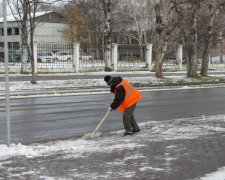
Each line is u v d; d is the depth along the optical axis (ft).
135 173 21.39
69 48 116.37
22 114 44.70
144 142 28.96
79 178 20.49
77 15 200.23
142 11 205.77
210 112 46.52
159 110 47.85
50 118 41.91
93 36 198.70
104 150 26.45
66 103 55.06
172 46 142.92
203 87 83.25
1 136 32.91
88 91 72.08
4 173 21.34
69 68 115.34
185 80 92.89
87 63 121.29
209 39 102.32
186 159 24.21
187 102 56.24
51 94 67.36
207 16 128.26
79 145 28.14
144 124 36.94
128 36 214.90
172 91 74.18
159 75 95.45
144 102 55.83
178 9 98.94
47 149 26.73
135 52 132.98
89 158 24.40
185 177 20.72
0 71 105.40
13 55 120.37
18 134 33.65
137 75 104.32
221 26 118.32
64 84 79.46
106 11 118.32
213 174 21.17
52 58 113.29
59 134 33.78
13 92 67.26
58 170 21.89
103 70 123.24
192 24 98.22
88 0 164.66
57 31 228.02
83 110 47.85
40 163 23.26
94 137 31.89
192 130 33.27
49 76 95.09
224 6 100.73
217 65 162.40
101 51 124.67
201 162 23.57
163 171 21.77
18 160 23.86
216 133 31.91
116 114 44.78
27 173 21.34
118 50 128.57
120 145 28.02
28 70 107.55
